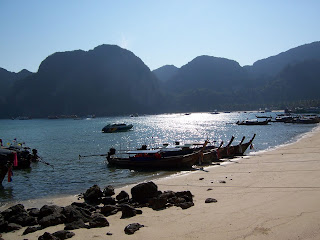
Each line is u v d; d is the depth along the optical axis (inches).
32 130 5027.1
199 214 490.9
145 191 618.2
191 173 1005.2
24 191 888.9
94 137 3139.8
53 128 5502.0
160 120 7578.7
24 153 1348.4
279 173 838.5
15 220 530.9
